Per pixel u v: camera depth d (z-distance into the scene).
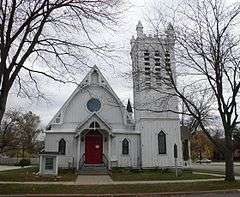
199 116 22.58
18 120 55.78
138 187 18.67
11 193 15.98
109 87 38.19
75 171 32.69
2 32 15.06
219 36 21.08
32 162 64.31
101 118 35.78
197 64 21.98
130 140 37.22
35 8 15.74
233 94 21.45
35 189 17.38
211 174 30.12
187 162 45.75
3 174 28.86
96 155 36.12
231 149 21.73
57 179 24.81
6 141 55.03
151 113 37.16
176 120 37.50
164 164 36.28
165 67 24.34
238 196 15.68
